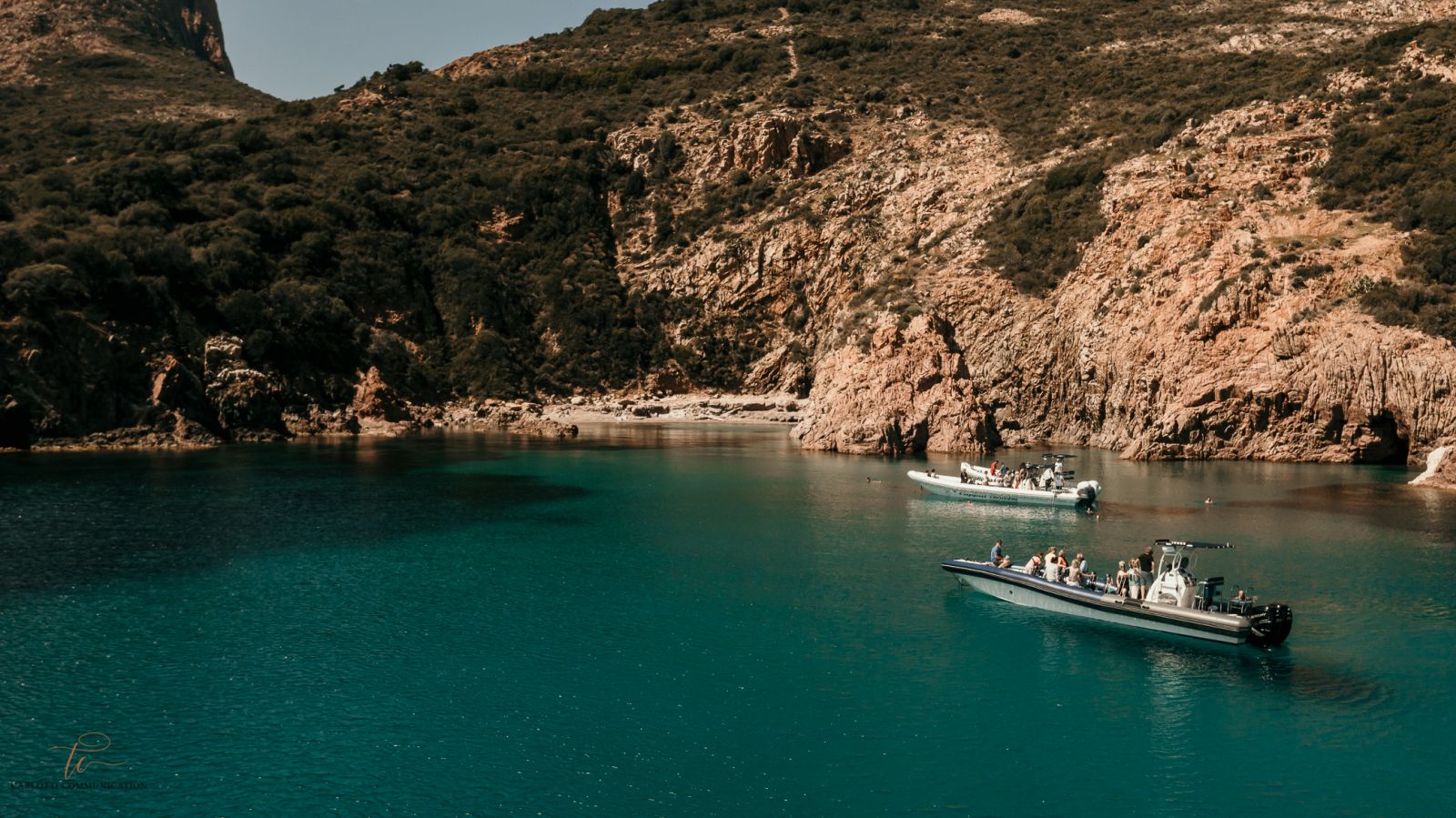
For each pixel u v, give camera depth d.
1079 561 42.44
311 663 34.31
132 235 112.50
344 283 138.75
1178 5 198.00
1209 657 35.66
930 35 197.50
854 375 99.50
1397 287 84.19
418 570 46.81
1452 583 43.62
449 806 25.31
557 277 157.75
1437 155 95.81
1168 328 92.81
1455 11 171.38
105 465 82.81
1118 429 97.25
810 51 194.75
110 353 98.69
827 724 30.11
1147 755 28.30
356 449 99.44
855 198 154.00
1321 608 40.38
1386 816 25.23
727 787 26.38
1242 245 93.50
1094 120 142.50
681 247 163.88
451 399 139.75
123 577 44.88
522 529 56.69
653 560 49.16
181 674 33.19
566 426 119.56
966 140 150.38
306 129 171.25
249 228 133.75
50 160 150.38
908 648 36.53
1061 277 112.12
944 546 52.19
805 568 47.59
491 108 192.12
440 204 160.75
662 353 154.75
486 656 35.22
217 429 106.62
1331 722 30.39
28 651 35.06
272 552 50.00
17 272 95.44
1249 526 56.22
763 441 109.81
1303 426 84.81
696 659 35.25
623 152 177.38
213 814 24.81
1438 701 31.67
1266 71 140.25
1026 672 34.25
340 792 25.91
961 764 27.73
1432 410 77.88
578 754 28.02
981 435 94.06
